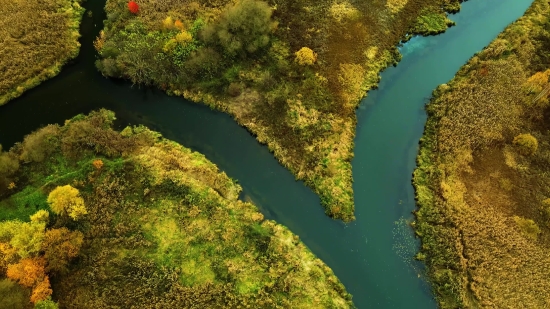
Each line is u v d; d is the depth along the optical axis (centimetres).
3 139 4931
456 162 4797
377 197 4656
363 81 5547
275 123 5075
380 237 4388
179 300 3769
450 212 4428
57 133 4816
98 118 5044
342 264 4209
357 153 4994
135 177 4506
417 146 5075
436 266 4194
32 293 3562
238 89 5303
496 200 4569
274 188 4653
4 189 4350
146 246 4075
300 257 4162
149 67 5391
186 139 5003
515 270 4122
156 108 5266
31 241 3747
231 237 4184
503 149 4947
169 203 4369
